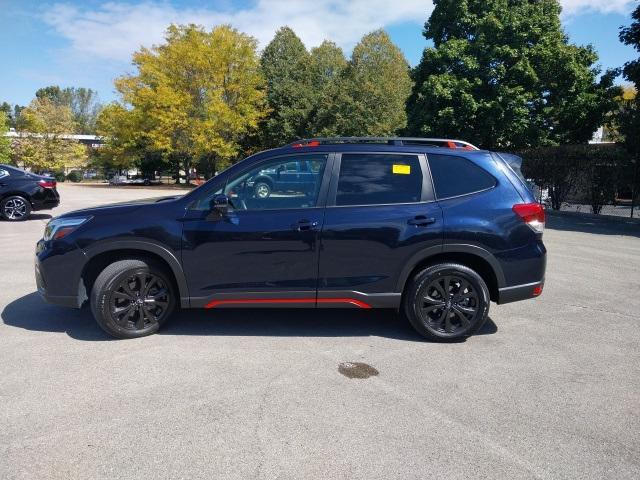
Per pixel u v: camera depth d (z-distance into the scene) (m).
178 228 4.52
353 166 4.69
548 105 22.80
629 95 27.22
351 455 2.84
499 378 3.91
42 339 4.57
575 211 18.78
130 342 4.54
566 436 3.09
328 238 4.52
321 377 3.86
